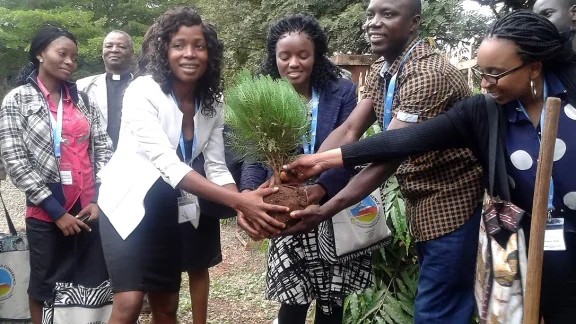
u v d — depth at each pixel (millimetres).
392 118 2590
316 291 3061
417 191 2615
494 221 2146
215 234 3260
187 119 2807
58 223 3318
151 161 2586
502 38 1989
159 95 2629
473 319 3223
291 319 3152
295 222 2453
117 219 2633
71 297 3369
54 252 3455
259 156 2537
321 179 2721
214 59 2705
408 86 2473
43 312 3416
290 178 2514
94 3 17781
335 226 2916
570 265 2115
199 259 3170
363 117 2855
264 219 2383
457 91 2477
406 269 3633
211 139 2922
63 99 3566
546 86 2062
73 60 3547
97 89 4375
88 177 3582
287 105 2400
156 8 18266
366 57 5949
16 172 3301
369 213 2939
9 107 3391
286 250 3025
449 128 2281
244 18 10828
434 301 2594
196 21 2605
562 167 2041
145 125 2564
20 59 17344
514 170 2146
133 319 2674
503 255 2105
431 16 8039
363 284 3084
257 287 5660
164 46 2605
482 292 2188
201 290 3328
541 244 1924
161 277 2752
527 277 1957
